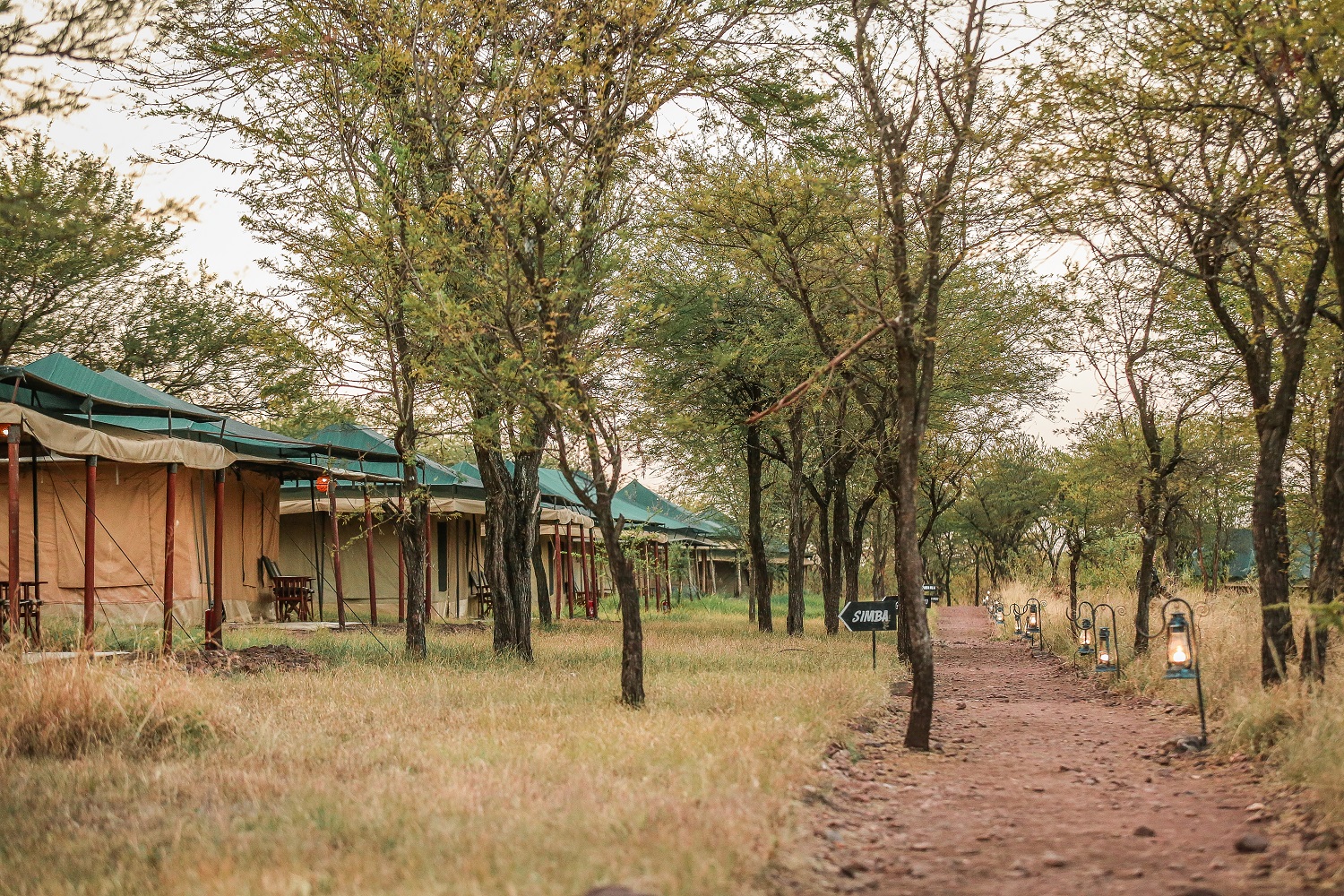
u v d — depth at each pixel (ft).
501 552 54.90
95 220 27.17
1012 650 80.38
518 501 55.67
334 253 47.93
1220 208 34.17
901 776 26.86
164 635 45.47
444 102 43.62
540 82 40.57
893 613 50.39
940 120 36.65
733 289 61.98
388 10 44.52
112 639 49.32
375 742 27.50
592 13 42.14
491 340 39.81
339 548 69.36
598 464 36.81
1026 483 139.95
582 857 16.87
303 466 68.39
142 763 25.41
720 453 85.35
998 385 69.62
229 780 23.12
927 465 73.61
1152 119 33.04
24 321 76.84
